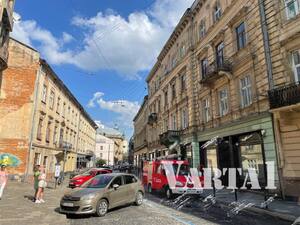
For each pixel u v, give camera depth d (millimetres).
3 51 19125
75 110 44625
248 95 16953
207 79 20984
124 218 9398
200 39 24203
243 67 17234
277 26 14383
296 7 13562
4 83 25250
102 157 96750
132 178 12484
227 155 19438
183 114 28031
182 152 27188
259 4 15664
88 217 9633
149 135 46812
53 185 22219
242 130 17078
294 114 12977
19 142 24453
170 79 32750
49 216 9227
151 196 16344
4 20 18969
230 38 19016
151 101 45219
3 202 11836
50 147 30516
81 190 10312
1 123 24578
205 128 23109
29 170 24312
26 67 26031
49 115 29734
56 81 31922
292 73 13438
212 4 22266
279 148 13648
